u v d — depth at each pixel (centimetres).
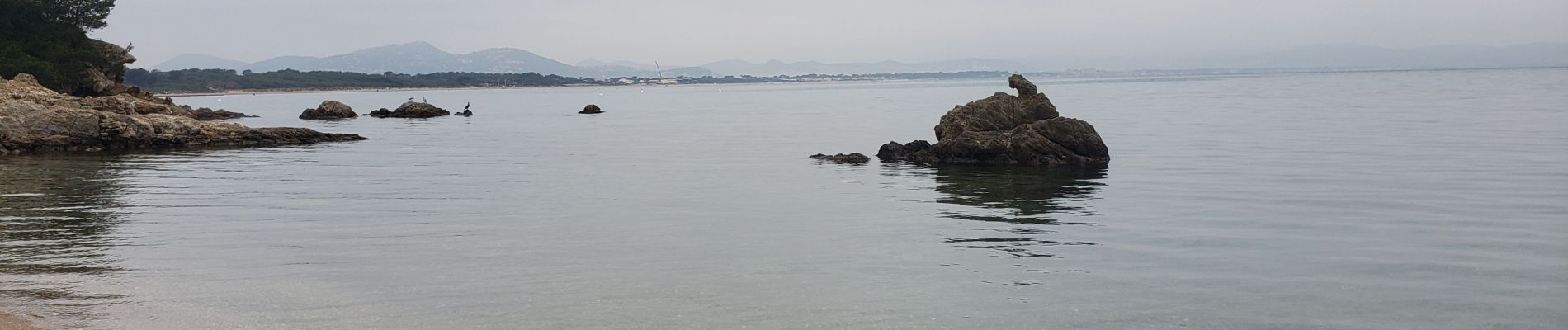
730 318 1562
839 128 7462
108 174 3756
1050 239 2241
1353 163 3875
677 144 5628
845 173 3722
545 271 1892
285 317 1552
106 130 5166
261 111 13238
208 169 3981
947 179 3466
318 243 2206
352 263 1966
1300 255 2047
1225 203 2817
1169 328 1511
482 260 2003
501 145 5556
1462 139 4941
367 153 4950
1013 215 2608
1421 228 2369
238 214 2673
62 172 3853
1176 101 12106
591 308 1619
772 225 2470
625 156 4759
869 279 1833
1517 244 2147
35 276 1834
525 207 2816
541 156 4772
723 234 2331
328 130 7381
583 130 7275
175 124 5441
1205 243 2180
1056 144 4028
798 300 1673
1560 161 3825
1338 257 2020
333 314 1573
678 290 1739
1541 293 1717
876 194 3089
